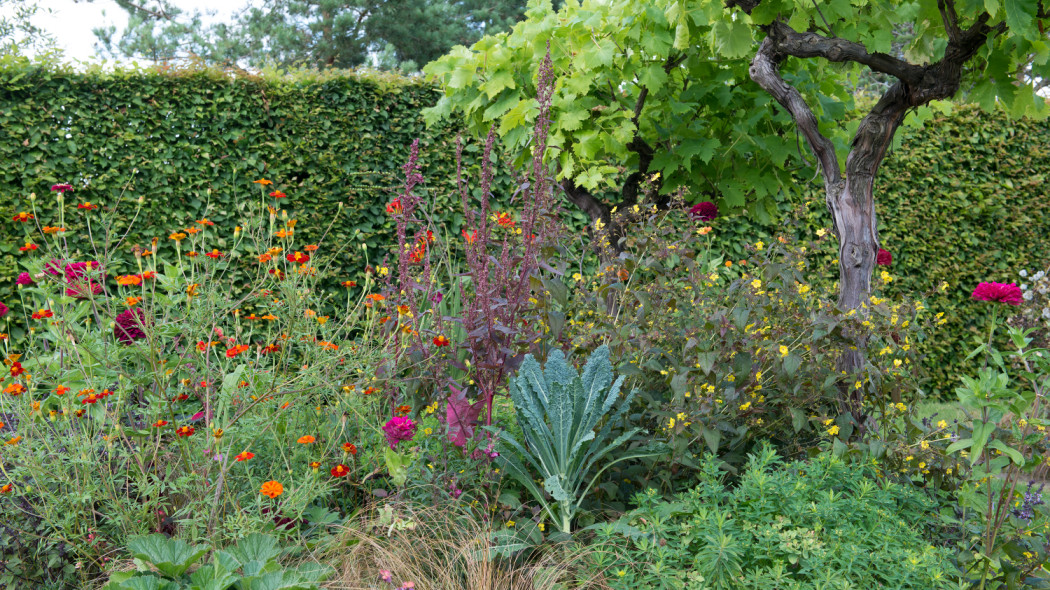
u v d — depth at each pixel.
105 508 2.58
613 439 2.95
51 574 2.48
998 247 7.04
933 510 2.76
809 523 2.39
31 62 4.83
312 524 2.69
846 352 3.20
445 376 2.96
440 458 2.79
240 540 2.26
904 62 3.14
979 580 2.51
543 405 2.83
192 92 5.15
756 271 3.54
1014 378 6.50
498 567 2.43
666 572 2.20
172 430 2.78
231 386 2.67
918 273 6.85
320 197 5.45
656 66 3.84
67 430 2.54
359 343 3.24
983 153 6.94
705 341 2.80
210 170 5.20
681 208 3.86
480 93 4.17
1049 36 3.31
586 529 2.58
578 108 3.81
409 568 2.37
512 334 2.88
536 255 3.00
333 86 5.49
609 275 3.48
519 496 2.88
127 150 5.01
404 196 2.78
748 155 4.23
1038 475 3.55
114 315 2.65
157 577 2.02
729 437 3.05
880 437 2.94
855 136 3.36
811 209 6.39
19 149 4.79
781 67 4.20
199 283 2.95
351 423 3.22
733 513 2.44
